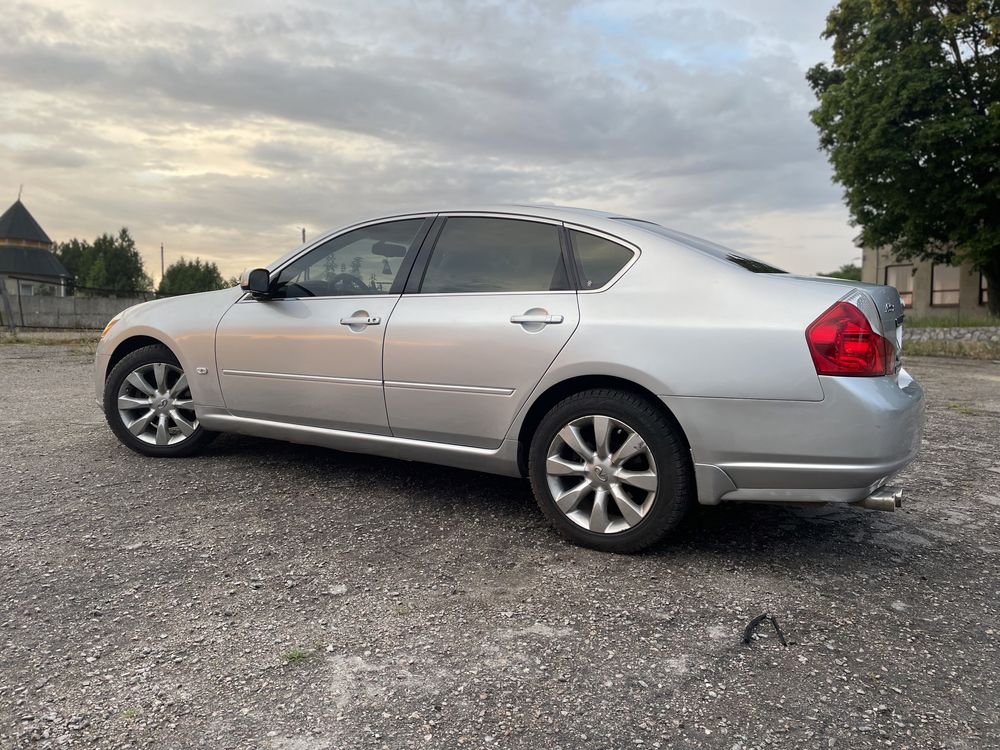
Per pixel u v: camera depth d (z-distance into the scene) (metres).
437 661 2.13
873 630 2.38
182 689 1.96
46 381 8.55
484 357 3.22
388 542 3.10
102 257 74.75
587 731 1.81
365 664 2.11
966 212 21.36
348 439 3.73
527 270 3.29
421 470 4.26
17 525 3.22
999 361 13.70
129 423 4.48
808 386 2.64
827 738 1.79
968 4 20.69
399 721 1.83
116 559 2.85
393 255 3.68
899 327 3.00
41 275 51.31
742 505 3.73
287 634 2.27
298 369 3.80
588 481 3.03
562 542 3.14
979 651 2.25
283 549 2.99
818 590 2.69
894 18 22.11
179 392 4.38
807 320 2.67
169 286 70.25
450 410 3.34
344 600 2.53
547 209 3.41
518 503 3.68
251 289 3.85
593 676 2.06
